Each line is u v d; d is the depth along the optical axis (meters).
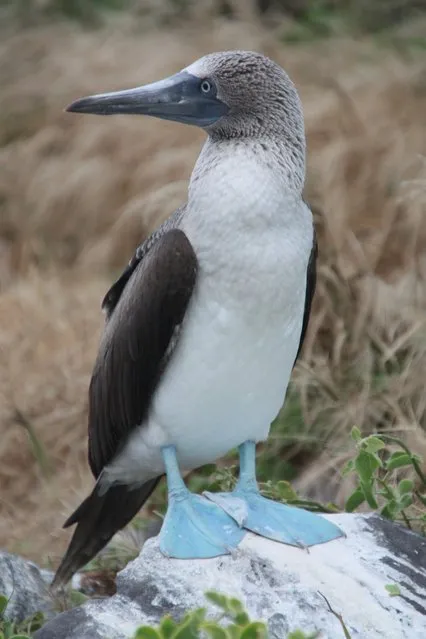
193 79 12.37
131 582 11.58
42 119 27.91
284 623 10.97
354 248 19.75
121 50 28.94
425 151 22.53
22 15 31.62
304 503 14.16
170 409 12.37
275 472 17.02
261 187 11.69
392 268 19.95
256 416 12.46
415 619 11.02
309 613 11.04
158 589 11.44
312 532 12.01
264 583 11.41
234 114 12.20
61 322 21.25
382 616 11.02
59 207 25.02
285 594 11.24
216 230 11.71
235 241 11.66
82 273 23.28
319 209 20.20
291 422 17.28
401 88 25.36
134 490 13.72
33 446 18.56
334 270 18.66
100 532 13.70
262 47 27.91
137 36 30.00
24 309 21.66
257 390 12.23
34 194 25.31
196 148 24.41
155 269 12.07
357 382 17.50
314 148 23.22
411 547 11.91
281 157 11.97
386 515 13.07
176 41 29.03
